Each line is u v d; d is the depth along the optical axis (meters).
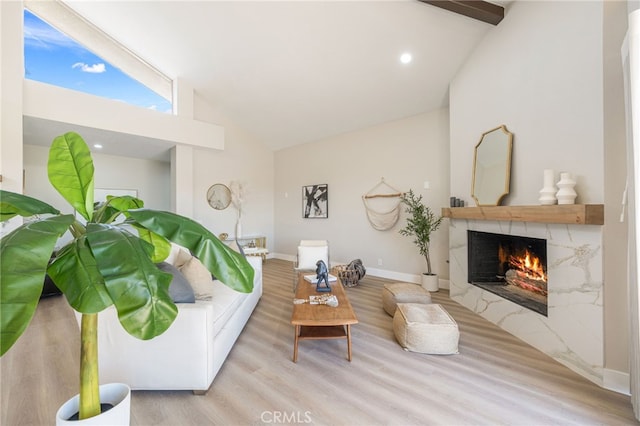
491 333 2.68
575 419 1.56
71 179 1.02
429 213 4.47
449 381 1.92
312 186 6.27
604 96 1.90
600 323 1.88
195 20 3.62
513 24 2.72
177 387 1.78
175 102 4.94
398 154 4.86
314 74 4.25
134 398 1.76
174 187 5.10
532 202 2.50
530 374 2.00
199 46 4.09
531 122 2.51
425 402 1.71
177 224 0.93
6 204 0.90
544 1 2.37
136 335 0.79
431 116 4.46
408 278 4.74
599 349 1.88
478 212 3.03
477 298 3.21
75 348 2.38
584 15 2.03
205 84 5.11
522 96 2.61
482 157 3.12
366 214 5.31
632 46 1.43
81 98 3.84
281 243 7.01
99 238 0.82
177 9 3.48
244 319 2.74
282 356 2.27
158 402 1.72
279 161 7.05
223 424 1.54
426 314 2.50
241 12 3.38
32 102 3.48
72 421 0.93
